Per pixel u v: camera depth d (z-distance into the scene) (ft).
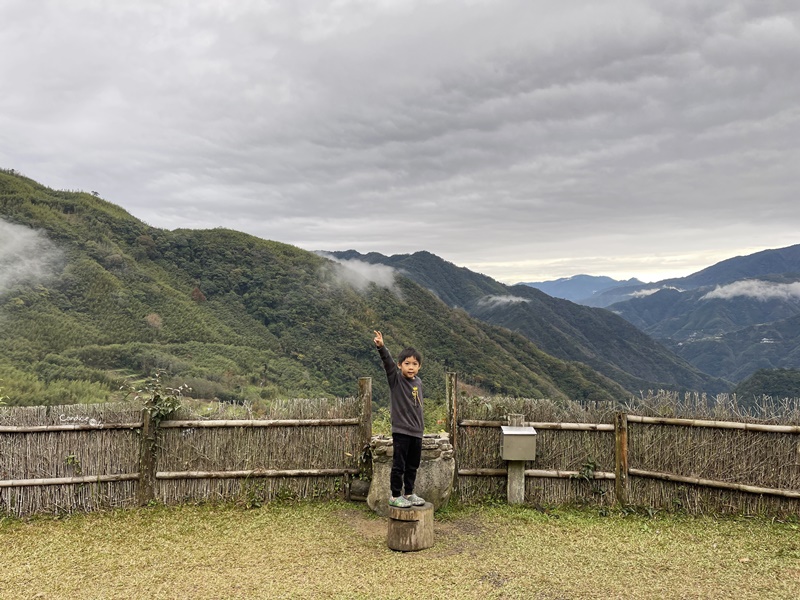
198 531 19.07
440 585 14.79
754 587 14.61
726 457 20.16
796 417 19.54
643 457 21.29
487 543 17.95
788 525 18.84
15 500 20.56
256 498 21.93
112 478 21.30
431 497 20.98
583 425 21.79
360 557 16.79
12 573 15.74
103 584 14.98
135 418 21.71
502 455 21.62
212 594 14.30
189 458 21.99
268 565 16.20
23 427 20.63
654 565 16.11
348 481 22.39
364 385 22.52
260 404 23.44
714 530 18.83
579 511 21.24
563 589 14.55
